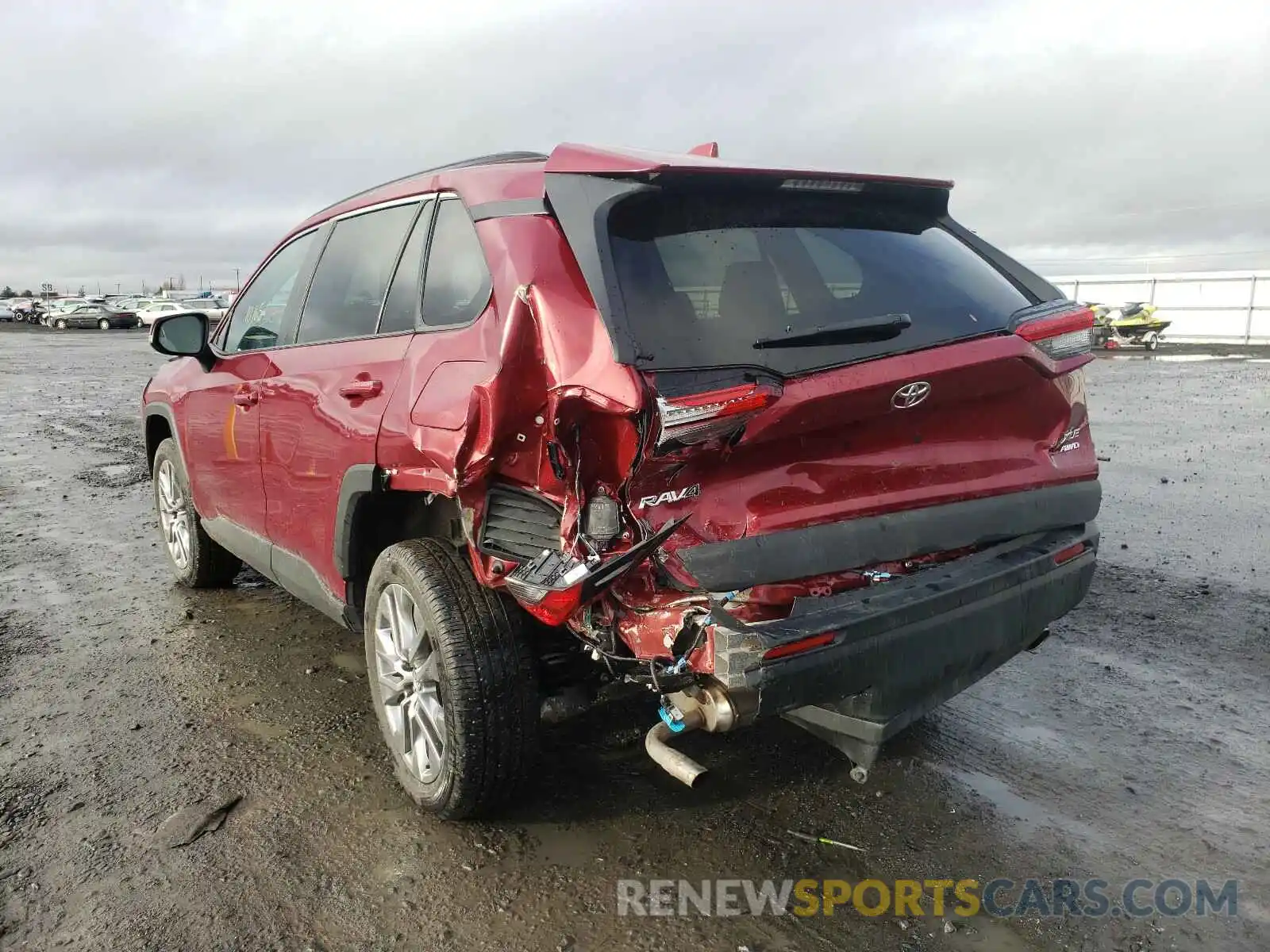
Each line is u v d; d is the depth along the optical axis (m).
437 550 2.95
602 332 2.38
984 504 2.80
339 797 3.11
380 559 3.07
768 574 2.43
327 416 3.33
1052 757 3.33
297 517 3.66
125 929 2.46
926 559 2.75
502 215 2.79
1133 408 13.91
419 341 3.03
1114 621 4.62
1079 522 3.07
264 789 3.16
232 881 2.66
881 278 2.79
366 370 3.21
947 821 2.94
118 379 21.50
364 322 3.47
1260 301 35.44
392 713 3.11
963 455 2.80
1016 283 3.08
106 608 5.04
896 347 2.57
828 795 3.10
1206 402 14.66
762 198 2.76
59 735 3.55
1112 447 10.00
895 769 3.25
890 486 2.67
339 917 2.52
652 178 2.50
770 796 3.09
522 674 2.78
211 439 4.47
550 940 2.43
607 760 3.32
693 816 2.98
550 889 2.63
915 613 2.47
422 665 2.93
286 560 3.85
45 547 6.40
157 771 3.28
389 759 3.37
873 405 2.52
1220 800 3.04
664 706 2.41
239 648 4.44
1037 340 2.76
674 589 2.38
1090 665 4.11
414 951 2.39
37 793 3.13
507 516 2.62
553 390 2.38
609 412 2.28
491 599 2.80
